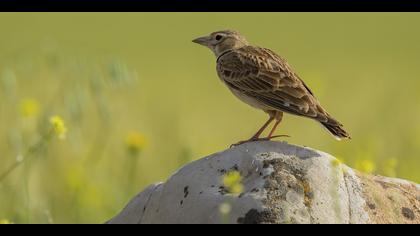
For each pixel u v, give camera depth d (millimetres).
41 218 13094
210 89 26500
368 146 15828
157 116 20109
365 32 44344
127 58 34719
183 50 37906
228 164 8352
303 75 27250
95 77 12469
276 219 7711
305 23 46281
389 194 8352
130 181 14133
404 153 16719
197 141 18109
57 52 12945
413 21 47375
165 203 8266
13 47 31344
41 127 13047
